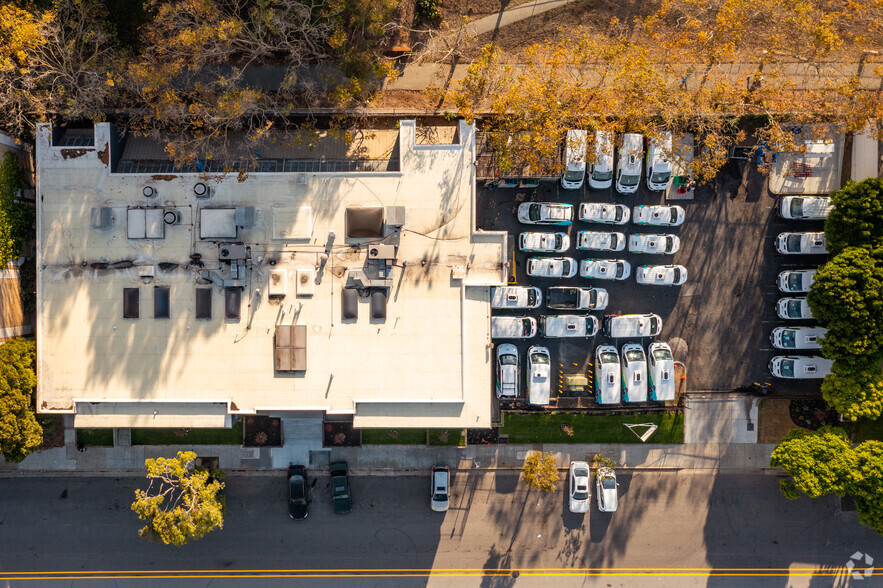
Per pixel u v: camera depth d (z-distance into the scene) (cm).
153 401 3359
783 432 3988
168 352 3381
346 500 3862
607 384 3875
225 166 3341
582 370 3994
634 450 3994
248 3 3606
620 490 3994
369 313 3394
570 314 3972
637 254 3997
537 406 3950
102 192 3366
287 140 3622
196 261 3375
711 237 3975
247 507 3916
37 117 3528
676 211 3906
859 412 3559
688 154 3931
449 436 3922
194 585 3906
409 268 3409
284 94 3822
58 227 3366
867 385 3569
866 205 3462
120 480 3888
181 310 3384
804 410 4003
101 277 3372
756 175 3988
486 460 3959
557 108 3391
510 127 3428
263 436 3881
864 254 3491
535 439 3969
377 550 3950
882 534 3619
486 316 3409
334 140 3650
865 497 3491
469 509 3969
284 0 3250
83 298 3375
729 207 3969
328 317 3394
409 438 3931
